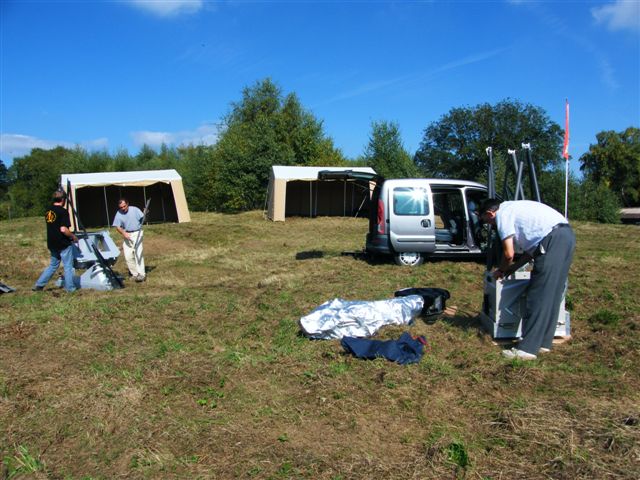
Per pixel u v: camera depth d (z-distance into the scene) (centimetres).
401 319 545
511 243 455
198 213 2988
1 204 4909
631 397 374
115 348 504
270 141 2884
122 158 3828
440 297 585
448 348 487
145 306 669
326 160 3378
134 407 366
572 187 2991
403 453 308
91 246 834
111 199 2500
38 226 2297
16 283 923
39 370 445
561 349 480
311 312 571
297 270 955
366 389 392
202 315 628
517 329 495
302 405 371
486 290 527
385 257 1040
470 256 978
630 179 4884
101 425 338
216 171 2964
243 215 2666
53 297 761
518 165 566
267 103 4125
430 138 4125
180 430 332
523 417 339
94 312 633
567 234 444
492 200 507
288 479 280
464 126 3906
